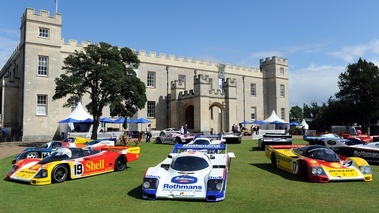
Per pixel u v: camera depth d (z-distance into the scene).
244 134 46.19
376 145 14.95
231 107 44.72
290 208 7.11
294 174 11.48
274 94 57.50
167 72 47.38
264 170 12.80
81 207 7.34
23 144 28.42
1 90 38.19
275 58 57.81
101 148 13.52
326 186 9.50
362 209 7.02
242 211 6.88
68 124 35.91
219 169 8.58
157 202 7.67
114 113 28.05
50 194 8.68
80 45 39.25
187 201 7.72
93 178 11.16
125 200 7.94
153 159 16.77
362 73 49.59
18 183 10.20
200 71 50.84
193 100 41.84
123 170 12.98
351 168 10.39
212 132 37.38
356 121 52.16
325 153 11.04
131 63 29.95
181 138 26.75
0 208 7.29
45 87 35.19
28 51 34.44
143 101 27.97
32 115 34.25
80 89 25.39
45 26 35.69
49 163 10.45
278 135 21.81
